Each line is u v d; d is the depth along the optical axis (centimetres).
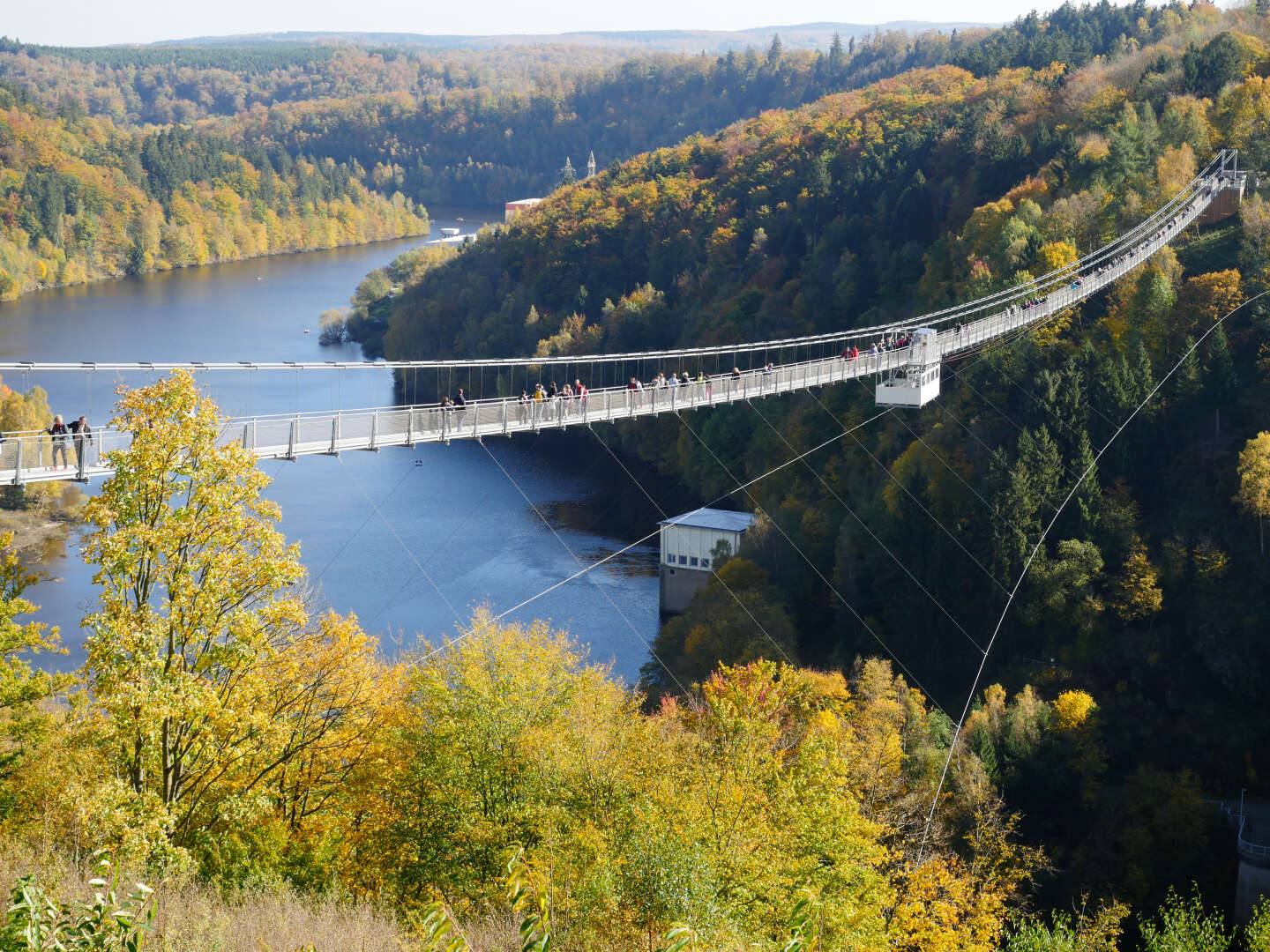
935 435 8969
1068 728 6347
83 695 2931
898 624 7825
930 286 11544
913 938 3569
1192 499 7888
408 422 4816
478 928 2227
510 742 2927
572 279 16238
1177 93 13475
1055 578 7444
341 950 1955
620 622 7975
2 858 2080
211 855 2442
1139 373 8575
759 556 8331
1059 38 19238
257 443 4425
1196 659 7088
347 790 2911
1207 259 10219
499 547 9206
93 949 1180
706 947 2256
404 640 7106
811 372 6844
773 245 14762
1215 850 5666
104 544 2542
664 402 5956
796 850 3028
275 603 2669
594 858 2533
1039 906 5459
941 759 5684
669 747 3388
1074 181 11931
